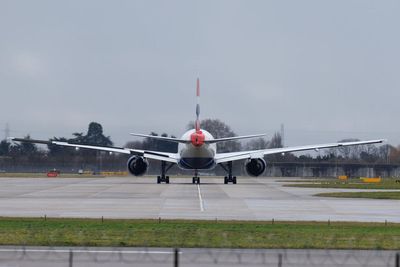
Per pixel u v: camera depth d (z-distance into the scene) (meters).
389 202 167.25
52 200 166.12
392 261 80.56
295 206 152.75
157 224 112.56
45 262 78.44
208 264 78.44
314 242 93.75
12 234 99.38
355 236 99.38
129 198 174.50
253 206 151.75
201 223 114.38
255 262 79.69
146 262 79.00
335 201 169.38
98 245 90.94
